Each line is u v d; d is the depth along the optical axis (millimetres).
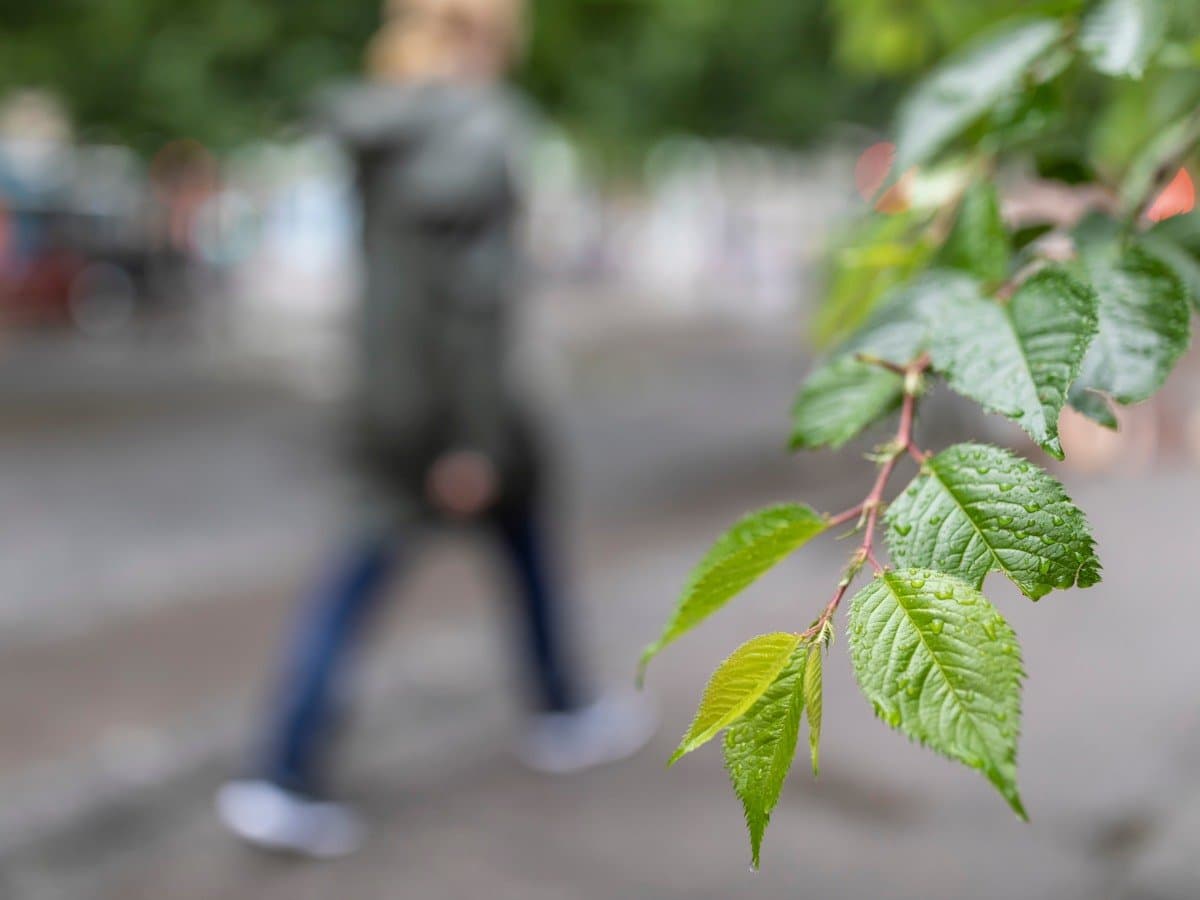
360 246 3191
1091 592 4695
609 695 3805
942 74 875
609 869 2900
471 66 3223
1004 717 475
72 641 5223
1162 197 799
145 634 5348
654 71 13773
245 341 20547
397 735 3760
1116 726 3455
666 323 27469
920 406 634
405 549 3180
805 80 14922
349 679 3143
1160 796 2969
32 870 2920
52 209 21000
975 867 2744
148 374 16031
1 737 3955
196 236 23828
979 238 733
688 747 499
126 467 9797
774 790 492
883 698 488
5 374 15602
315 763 3057
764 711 500
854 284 995
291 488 8961
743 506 7930
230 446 10812
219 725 3830
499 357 3156
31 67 14172
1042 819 2918
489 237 3107
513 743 3684
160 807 3262
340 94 3205
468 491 3180
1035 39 838
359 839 3117
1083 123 1197
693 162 35531
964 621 493
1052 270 653
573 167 31781
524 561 3441
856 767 3232
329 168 3602
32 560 6820
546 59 12695
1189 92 1042
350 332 3201
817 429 699
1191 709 3537
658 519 7660
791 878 2785
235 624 5516
